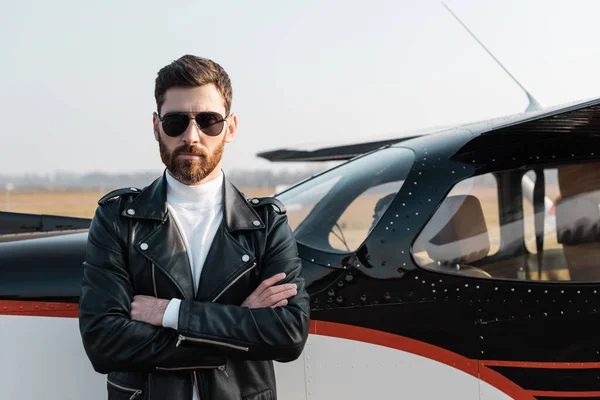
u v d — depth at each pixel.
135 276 1.65
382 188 2.37
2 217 2.95
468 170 2.30
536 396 2.13
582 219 2.29
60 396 2.15
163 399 1.58
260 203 1.80
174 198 1.72
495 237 2.25
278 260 1.74
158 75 1.71
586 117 2.04
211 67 1.70
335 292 2.13
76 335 2.16
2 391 2.16
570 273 2.23
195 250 1.68
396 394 2.11
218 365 1.60
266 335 1.60
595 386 2.15
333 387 2.11
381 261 2.16
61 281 2.21
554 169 2.31
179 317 1.56
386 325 2.12
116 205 1.70
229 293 1.66
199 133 1.67
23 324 2.17
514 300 2.15
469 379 2.12
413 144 2.55
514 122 2.13
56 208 35.94
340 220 2.40
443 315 2.13
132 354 1.56
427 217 2.22
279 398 2.12
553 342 2.14
